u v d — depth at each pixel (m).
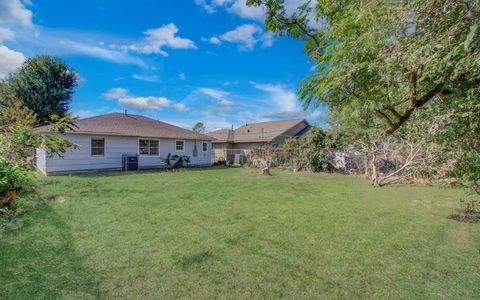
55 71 22.11
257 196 7.73
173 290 2.73
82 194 7.55
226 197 7.52
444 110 3.32
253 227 4.78
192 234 4.38
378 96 2.05
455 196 7.79
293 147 16.69
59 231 4.39
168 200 7.00
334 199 7.38
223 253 3.64
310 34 4.05
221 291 2.72
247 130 27.83
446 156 5.11
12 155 4.91
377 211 6.00
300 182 10.88
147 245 3.88
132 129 15.94
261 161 17.36
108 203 6.53
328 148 15.00
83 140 13.55
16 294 2.62
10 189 4.60
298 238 4.23
